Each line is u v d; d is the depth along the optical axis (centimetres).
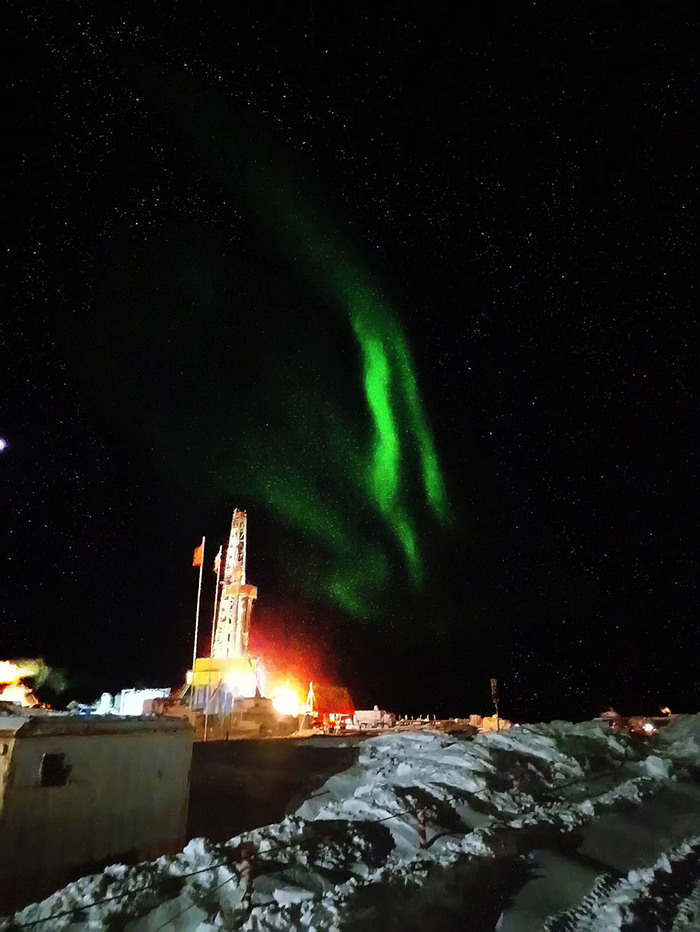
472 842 805
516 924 629
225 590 3850
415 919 605
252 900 614
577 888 731
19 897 743
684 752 1541
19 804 768
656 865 823
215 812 1200
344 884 639
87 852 820
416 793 979
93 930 548
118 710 3528
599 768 1312
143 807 902
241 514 3997
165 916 572
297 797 1248
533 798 1066
